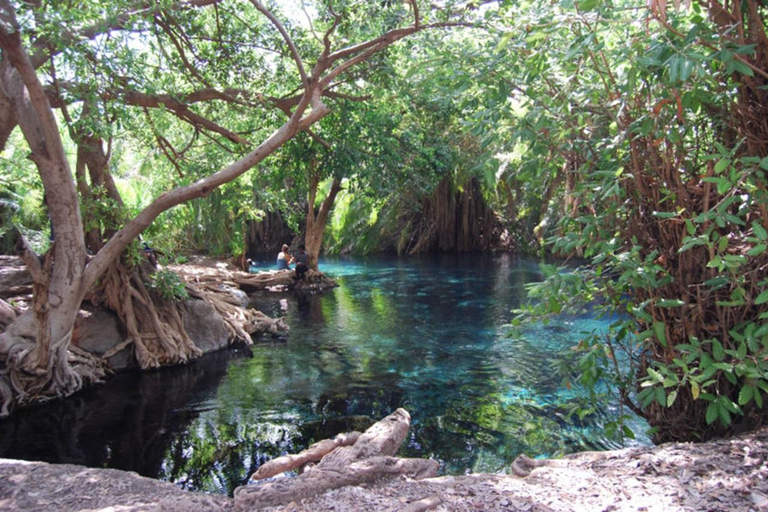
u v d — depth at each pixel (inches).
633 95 168.1
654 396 155.2
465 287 761.6
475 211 1216.2
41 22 300.2
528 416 298.8
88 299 420.5
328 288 772.6
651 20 171.0
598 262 170.1
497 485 147.3
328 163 684.7
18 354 329.1
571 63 182.9
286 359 430.6
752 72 144.9
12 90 313.6
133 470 245.4
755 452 149.6
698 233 168.7
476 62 186.9
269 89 542.6
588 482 144.4
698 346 153.7
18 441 280.2
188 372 402.9
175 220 663.1
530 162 183.6
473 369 388.2
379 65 486.9
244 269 890.1
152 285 437.4
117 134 391.2
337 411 313.7
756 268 159.6
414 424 291.0
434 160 733.9
